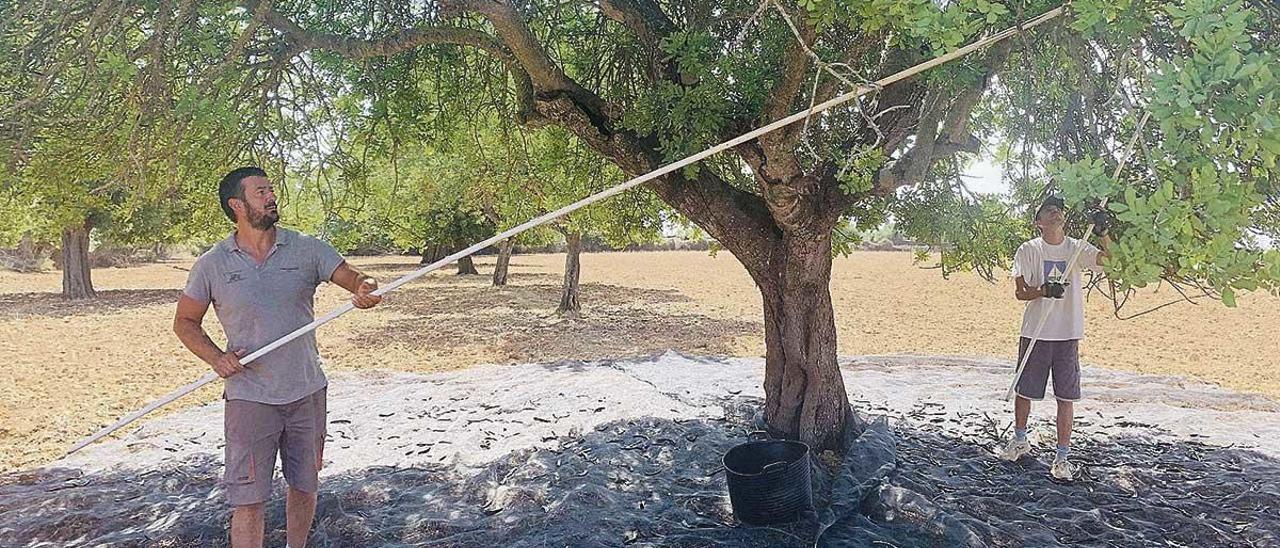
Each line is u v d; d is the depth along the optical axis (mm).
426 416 7695
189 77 4785
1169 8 2146
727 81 4641
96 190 5305
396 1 5707
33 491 5727
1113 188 2271
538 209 9750
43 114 4668
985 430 6797
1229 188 2164
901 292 26297
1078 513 4828
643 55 5754
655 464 5789
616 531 4535
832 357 5945
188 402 9297
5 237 15039
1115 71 4012
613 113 5430
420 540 4570
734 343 14859
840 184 4887
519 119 5809
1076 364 5480
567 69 6965
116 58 3812
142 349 13945
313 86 6164
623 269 40156
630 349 13945
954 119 4754
